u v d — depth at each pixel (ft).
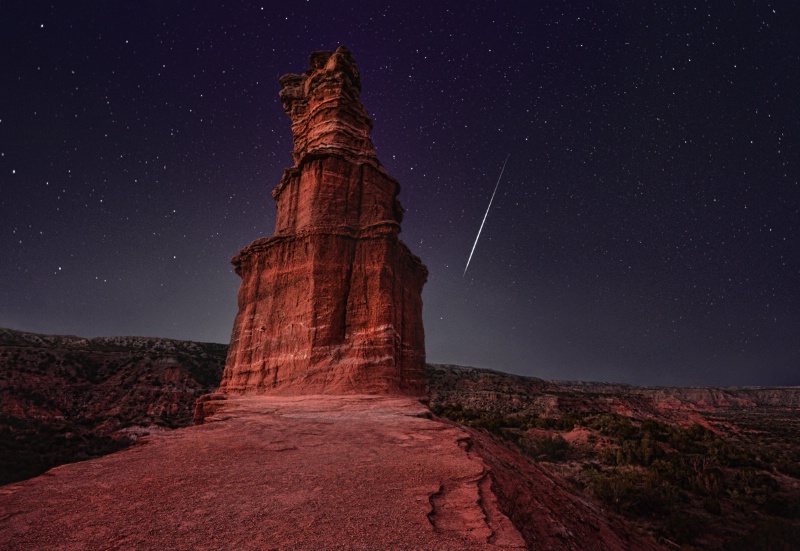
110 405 245.45
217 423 42.63
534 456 134.10
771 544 77.46
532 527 24.54
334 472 24.53
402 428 40.57
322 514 17.65
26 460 151.74
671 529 85.10
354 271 96.68
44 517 16.81
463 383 371.15
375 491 20.95
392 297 96.02
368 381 82.94
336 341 89.56
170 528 15.88
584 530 34.40
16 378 242.17
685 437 154.30
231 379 101.24
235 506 18.54
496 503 20.26
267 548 14.25
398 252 108.06
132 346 404.98
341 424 42.52
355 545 14.64
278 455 28.91
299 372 87.25
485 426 150.00
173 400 257.34
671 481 111.04
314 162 107.96
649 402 321.11
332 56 124.16
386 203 110.22
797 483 117.39
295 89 131.95
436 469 25.34
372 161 110.73
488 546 14.96
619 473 114.73
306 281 94.99
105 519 16.71
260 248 108.58
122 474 23.62
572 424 177.27
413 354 104.99
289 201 111.75
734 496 104.58
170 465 25.81
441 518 17.79
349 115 118.21
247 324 103.09
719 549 77.66
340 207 103.14
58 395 242.99
